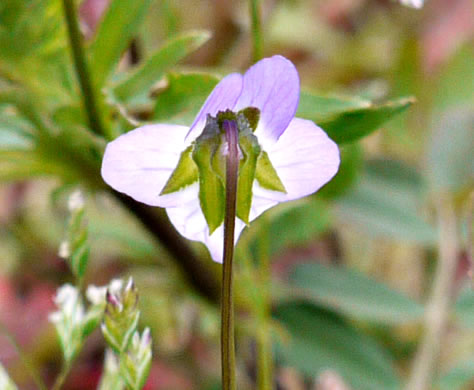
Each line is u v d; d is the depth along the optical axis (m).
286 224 0.20
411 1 0.17
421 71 0.22
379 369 0.19
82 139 0.16
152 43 0.22
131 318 0.14
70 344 0.14
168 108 0.15
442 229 0.19
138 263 0.21
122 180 0.13
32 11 0.16
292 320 0.19
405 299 0.19
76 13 0.15
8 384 0.14
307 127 0.13
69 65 0.17
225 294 0.13
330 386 0.19
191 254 0.19
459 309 0.19
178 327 0.22
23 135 0.17
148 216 0.18
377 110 0.15
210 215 0.13
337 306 0.19
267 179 0.13
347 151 0.18
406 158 0.22
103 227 0.21
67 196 0.23
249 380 0.20
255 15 0.16
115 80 0.18
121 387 0.15
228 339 0.13
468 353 0.20
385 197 0.20
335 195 0.19
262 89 0.13
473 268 0.15
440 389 0.19
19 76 0.17
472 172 0.19
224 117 0.13
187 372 0.23
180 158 0.13
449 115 0.20
